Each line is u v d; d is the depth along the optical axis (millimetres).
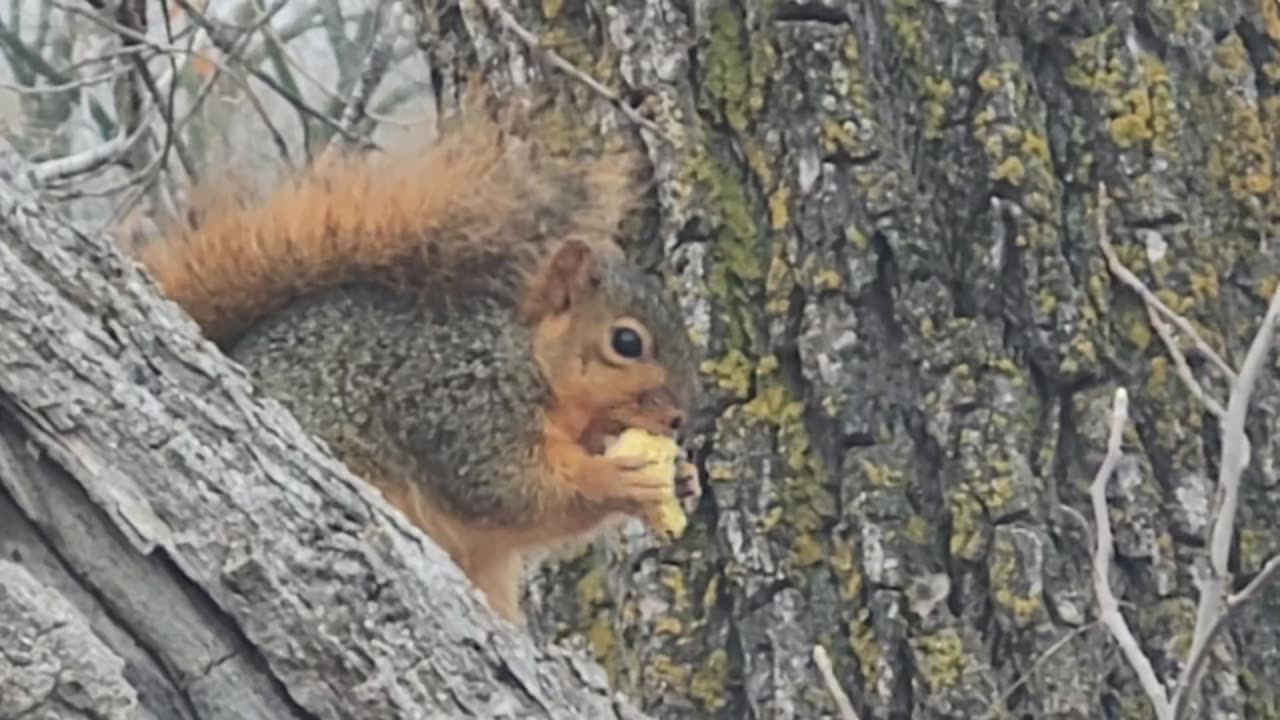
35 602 3541
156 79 12492
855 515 7344
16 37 13586
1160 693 5449
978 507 7312
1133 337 7465
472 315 6930
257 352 6727
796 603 7379
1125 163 7520
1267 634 7566
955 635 7285
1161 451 7422
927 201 7441
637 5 7613
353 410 6746
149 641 3719
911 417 7406
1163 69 7625
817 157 7430
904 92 7504
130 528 3719
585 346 6996
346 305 6832
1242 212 7656
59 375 3742
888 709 7301
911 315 7383
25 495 3689
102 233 4527
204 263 6762
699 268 7492
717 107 7566
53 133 13898
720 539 7477
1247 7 7770
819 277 7395
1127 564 7402
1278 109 7762
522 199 7016
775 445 7430
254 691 3758
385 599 3879
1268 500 7547
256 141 13852
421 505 6879
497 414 6891
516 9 7875
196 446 3818
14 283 3762
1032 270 7395
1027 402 7379
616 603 7746
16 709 3492
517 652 4039
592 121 7660
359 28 14508
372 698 3809
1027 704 7281
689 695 7473
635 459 6926
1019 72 7496
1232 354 7555
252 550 3777
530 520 6918
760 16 7508
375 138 13070
